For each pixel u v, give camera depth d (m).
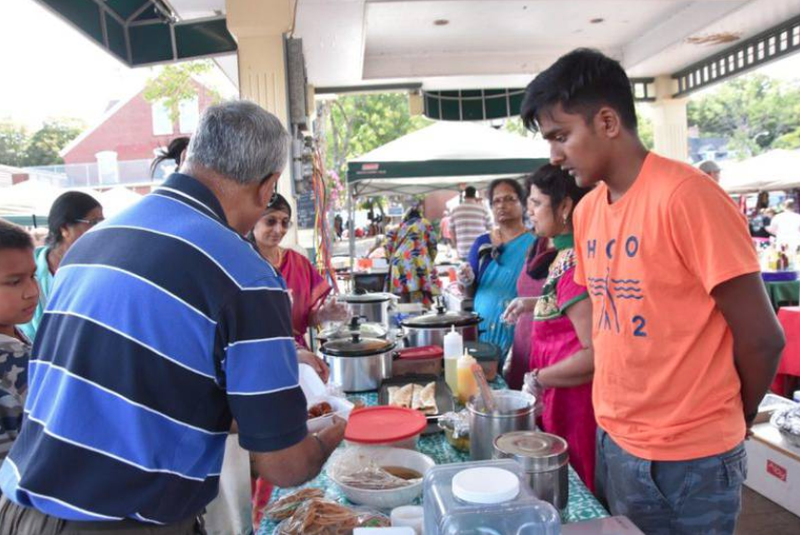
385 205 12.85
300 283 2.49
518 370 2.11
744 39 5.84
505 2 5.13
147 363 0.83
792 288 4.88
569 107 1.14
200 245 0.87
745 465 1.16
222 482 1.40
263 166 0.97
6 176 16.28
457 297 3.03
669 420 1.13
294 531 1.06
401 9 5.17
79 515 0.82
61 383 0.84
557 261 1.65
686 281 1.09
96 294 0.85
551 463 1.08
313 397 1.46
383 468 1.28
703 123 24.81
